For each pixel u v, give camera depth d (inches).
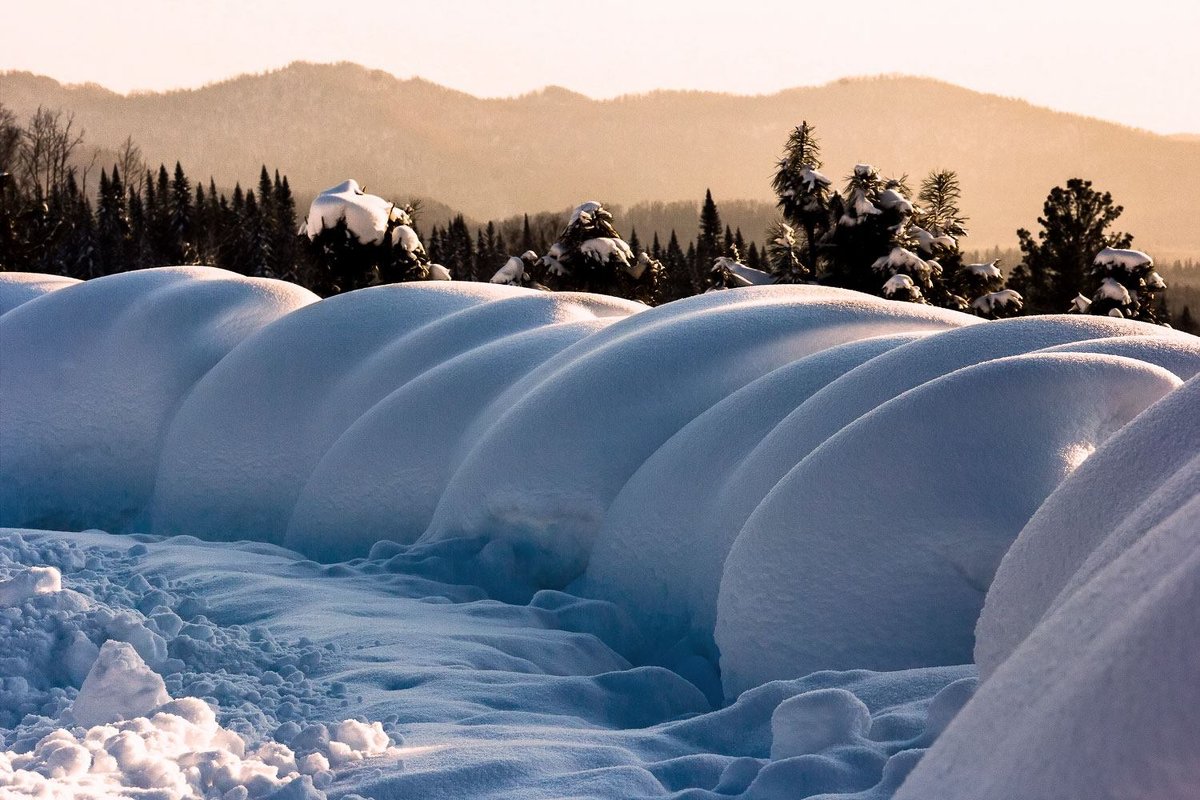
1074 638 113.6
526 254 1804.9
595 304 727.7
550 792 206.1
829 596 332.8
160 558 468.1
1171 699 92.0
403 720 261.3
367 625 359.6
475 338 665.6
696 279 3828.7
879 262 1743.4
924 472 337.7
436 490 553.9
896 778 193.0
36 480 719.1
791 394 444.1
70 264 3727.9
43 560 419.5
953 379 354.6
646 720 305.3
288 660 307.9
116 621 286.0
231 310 786.8
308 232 1422.2
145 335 756.0
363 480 569.9
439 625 372.2
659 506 434.6
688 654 394.3
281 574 454.6
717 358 509.7
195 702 236.5
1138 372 354.6
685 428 462.6
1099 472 197.2
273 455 650.2
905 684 257.6
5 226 2308.1
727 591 356.5
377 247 1405.0
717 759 225.0
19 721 251.4
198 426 674.2
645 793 208.1
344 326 710.5
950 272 1875.0
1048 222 2098.9
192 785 202.1
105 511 706.8
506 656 335.0
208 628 311.7
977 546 322.7
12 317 802.2
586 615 412.2
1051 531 200.1
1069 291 2082.9
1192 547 106.4
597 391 498.3
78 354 756.6
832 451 352.2
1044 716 102.0
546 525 473.1
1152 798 89.0
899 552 329.4
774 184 1847.9
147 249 4131.4
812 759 205.3
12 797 182.2
